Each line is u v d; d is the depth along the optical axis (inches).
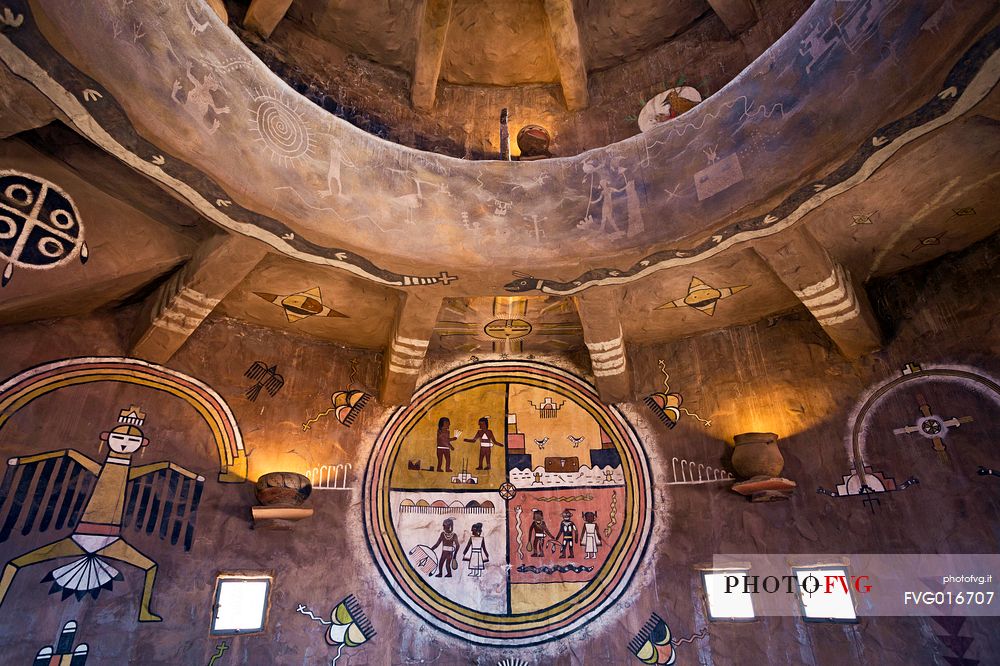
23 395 229.0
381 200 238.4
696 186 228.1
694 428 293.0
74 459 232.4
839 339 254.1
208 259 227.6
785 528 257.6
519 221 248.7
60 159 203.5
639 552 279.1
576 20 290.0
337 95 292.4
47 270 205.0
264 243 226.5
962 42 159.3
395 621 269.4
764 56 218.8
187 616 235.0
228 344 285.3
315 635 255.6
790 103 207.3
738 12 274.4
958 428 229.8
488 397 321.4
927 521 227.6
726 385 292.8
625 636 265.1
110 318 257.0
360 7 286.2
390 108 303.1
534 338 326.0
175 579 237.6
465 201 249.8
